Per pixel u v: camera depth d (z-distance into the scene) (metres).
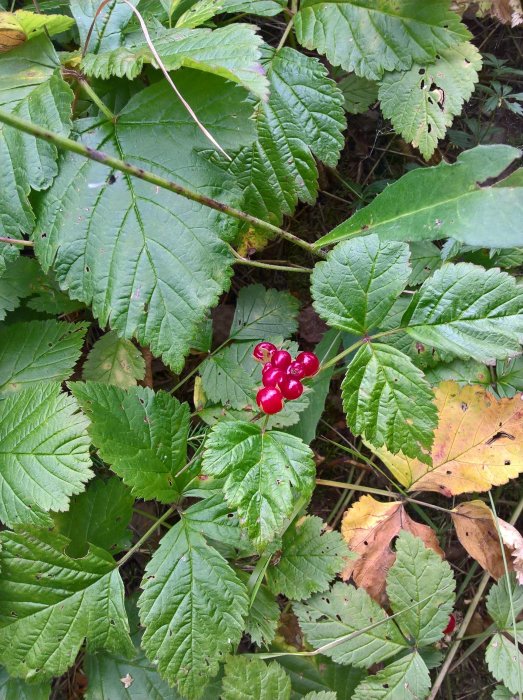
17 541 0.23
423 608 0.26
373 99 0.31
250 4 0.26
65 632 0.24
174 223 0.23
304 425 0.28
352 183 0.33
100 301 0.23
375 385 0.23
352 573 0.28
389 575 0.26
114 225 0.23
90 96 0.24
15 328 0.27
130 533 0.27
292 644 0.28
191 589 0.24
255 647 0.30
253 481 0.22
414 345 0.27
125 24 0.24
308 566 0.26
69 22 0.24
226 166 0.26
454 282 0.23
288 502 0.22
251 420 0.26
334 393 0.33
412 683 0.25
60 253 0.23
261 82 0.20
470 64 0.26
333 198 0.33
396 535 0.28
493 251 0.28
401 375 0.23
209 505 0.25
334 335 0.29
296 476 0.22
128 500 0.26
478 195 0.23
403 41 0.26
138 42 0.24
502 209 0.23
